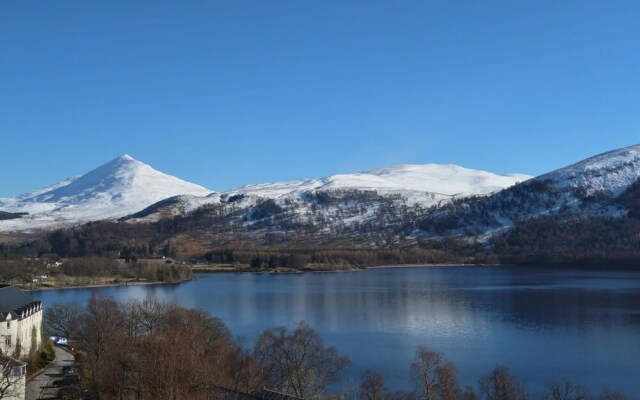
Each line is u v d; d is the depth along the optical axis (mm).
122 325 147000
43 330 185625
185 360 91000
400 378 138875
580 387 134125
